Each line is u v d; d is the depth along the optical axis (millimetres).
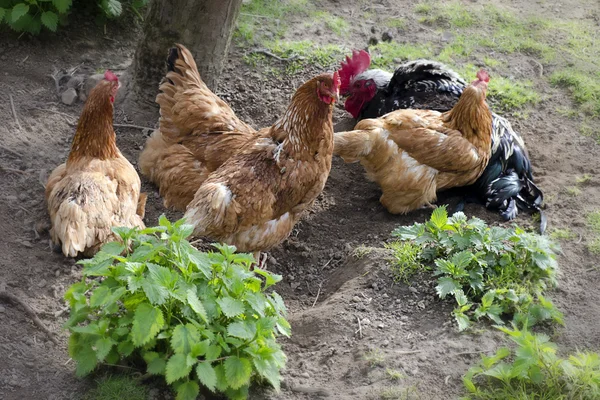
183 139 2404
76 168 2346
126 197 2332
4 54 2828
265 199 2240
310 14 3156
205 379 1929
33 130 2629
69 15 2936
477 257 2244
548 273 2262
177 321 2014
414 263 2289
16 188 2463
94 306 1975
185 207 2406
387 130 2473
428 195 2510
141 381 2043
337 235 2512
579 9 3281
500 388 2045
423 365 2096
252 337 1981
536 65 2996
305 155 2277
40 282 2248
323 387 2070
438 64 2730
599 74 2955
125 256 2186
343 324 2199
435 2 3270
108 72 2373
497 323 2162
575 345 2145
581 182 2594
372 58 2977
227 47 2730
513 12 3244
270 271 2418
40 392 2035
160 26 2654
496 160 2570
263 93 2840
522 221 2494
